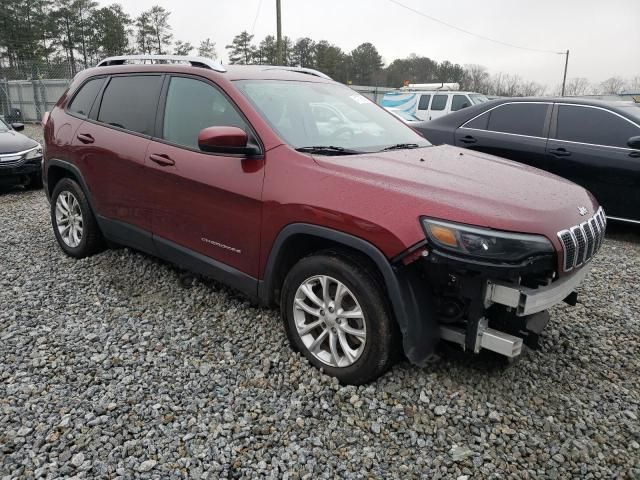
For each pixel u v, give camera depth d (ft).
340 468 7.54
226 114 11.14
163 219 12.28
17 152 27.07
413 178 9.05
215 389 9.29
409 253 8.20
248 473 7.41
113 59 14.99
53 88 78.89
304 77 13.28
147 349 10.62
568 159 20.22
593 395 9.41
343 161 9.68
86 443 7.92
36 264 15.29
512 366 10.11
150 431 8.18
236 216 10.51
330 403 8.91
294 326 10.00
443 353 10.05
